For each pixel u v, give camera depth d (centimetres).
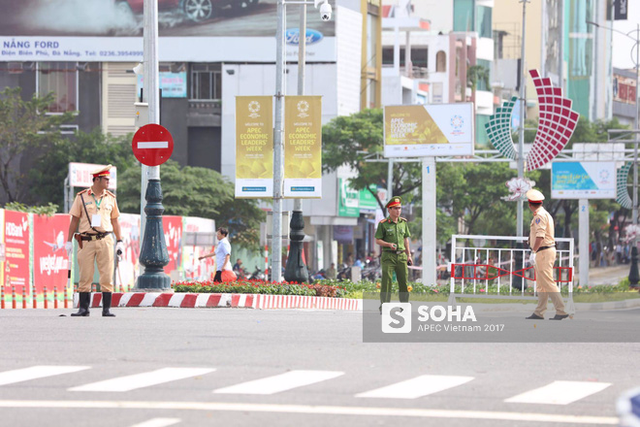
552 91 8188
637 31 11412
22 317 3169
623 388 1795
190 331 2644
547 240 3544
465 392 1689
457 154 7281
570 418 1487
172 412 1472
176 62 13712
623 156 11569
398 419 1437
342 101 13688
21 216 5803
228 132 13575
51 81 13662
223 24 13675
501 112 9356
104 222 3148
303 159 5491
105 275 3189
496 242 4856
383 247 3359
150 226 4241
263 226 7238
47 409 1493
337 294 5641
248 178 5559
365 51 15062
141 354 2108
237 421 1406
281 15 5706
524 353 2295
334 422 1406
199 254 8781
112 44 13638
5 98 12800
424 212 7194
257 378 1797
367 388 1706
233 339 2433
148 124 4144
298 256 5769
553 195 9800
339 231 14362
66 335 2484
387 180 12506
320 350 2223
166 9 13750
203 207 11262
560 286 4225
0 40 13638
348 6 14962
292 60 13525
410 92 16575
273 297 4659
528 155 8400
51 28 13638
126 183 11394
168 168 11438
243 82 13612
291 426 1374
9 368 1897
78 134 12875
